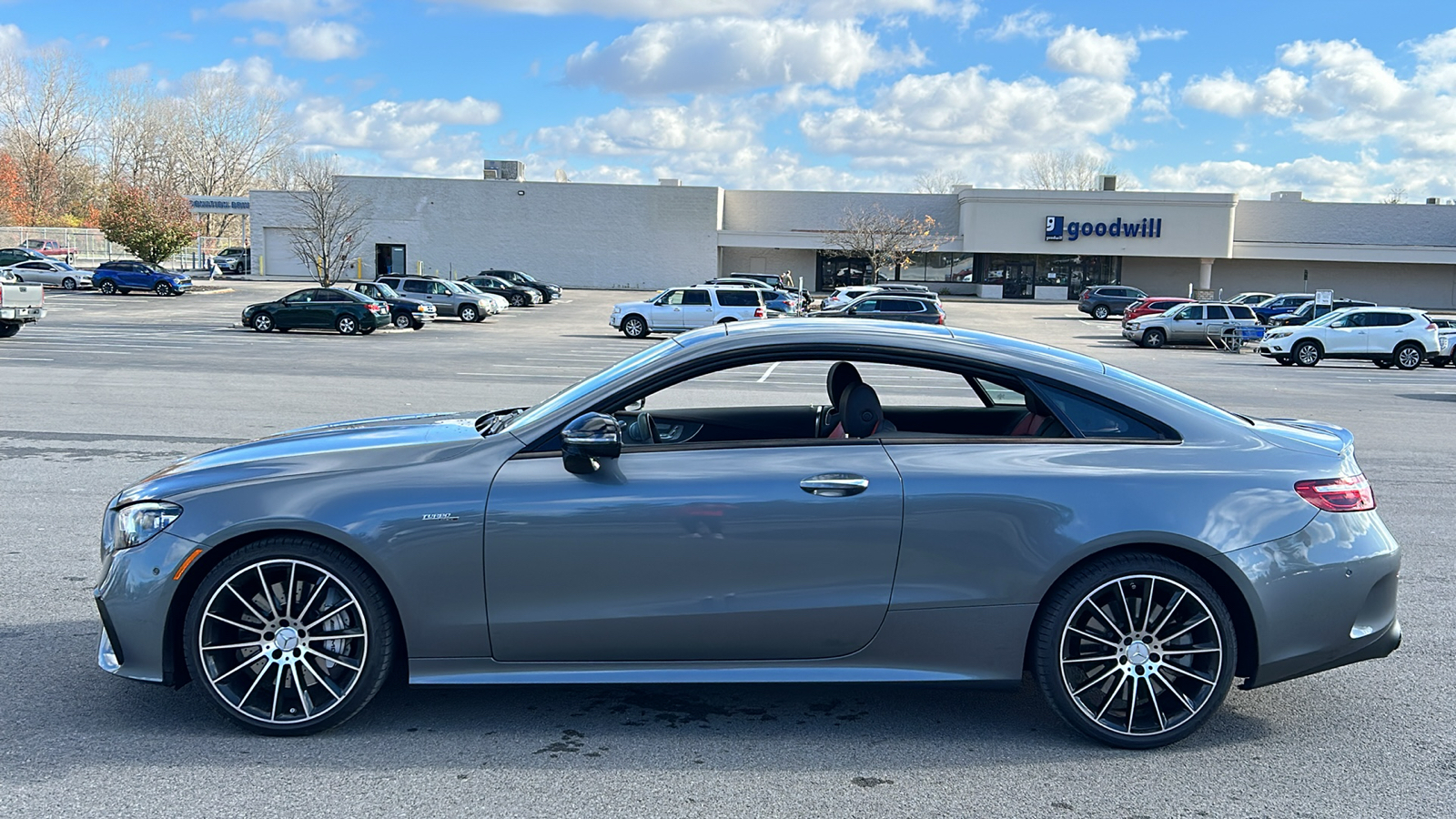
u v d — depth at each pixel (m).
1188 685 3.71
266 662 3.63
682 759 3.56
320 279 57.06
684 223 63.28
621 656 3.63
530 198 63.53
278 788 3.28
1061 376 3.82
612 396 3.71
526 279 50.41
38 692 4.06
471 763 3.50
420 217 63.59
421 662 3.60
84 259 76.62
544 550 3.53
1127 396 3.79
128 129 92.31
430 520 3.52
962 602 3.58
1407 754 3.69
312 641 3.63
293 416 11.90
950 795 3.32
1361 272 61.38
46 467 8.69
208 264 66.75
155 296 46.84
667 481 3.56
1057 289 62.12
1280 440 3.81
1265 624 3.59
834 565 3.56
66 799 3.19
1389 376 23.02
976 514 3.55
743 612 3.57
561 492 3.54
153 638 3.59
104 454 9.29
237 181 94.94
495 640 3.58
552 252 63.97
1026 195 60.16
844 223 64.31
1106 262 61.88
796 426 4.70
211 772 3.39
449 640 3.58
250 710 3.65
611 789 3.32
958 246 61.28
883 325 3.97
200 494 3.60
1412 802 3.32
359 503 3.53
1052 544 3.55
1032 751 3.67
